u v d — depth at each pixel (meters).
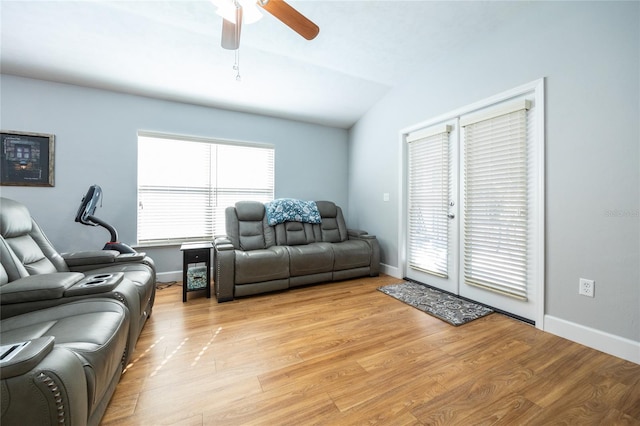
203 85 3.00
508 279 2.27
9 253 1.46
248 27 2.32
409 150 3.33
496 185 2.36
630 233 1.60
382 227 3.73
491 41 2.36
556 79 1.92
